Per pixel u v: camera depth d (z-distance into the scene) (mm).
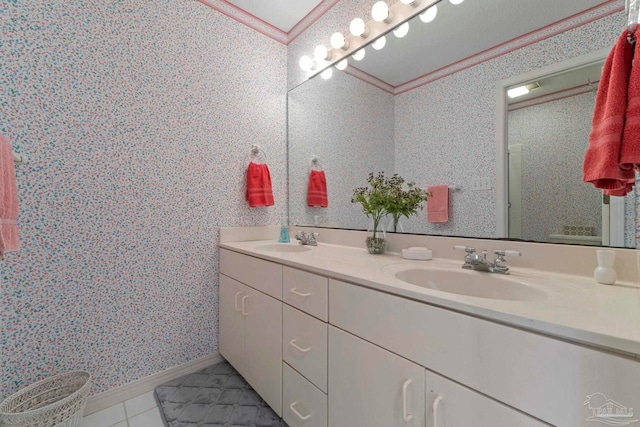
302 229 1988
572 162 934
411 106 1397
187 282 1655
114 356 1405
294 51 2064
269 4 1853
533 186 1019
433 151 1309
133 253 1461
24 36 1175
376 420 818
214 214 1763
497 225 1104
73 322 1293
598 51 890
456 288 1008
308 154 1965
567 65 949
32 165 1190
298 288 1129
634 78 574
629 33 602
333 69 1787
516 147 1062
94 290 1349
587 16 912
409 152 1399
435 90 1306
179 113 1614
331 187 1807
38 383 1187
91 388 1341
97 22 1350
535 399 535
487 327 598
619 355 456
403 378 749
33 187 1194
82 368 1316
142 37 1483
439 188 1281
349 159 1695
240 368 1528
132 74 1451
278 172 2070
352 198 1681
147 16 1502
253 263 1425
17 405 1126
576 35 932
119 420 1291
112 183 1394
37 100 1201
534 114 1018
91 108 1334
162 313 1562
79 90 1302
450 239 1218
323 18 1847
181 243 1630
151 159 1517
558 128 964
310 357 1062
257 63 1956
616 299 667
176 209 1607
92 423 1265
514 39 1069
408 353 739
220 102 1780
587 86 910
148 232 1510
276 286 1259
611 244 858
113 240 1398
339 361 940
